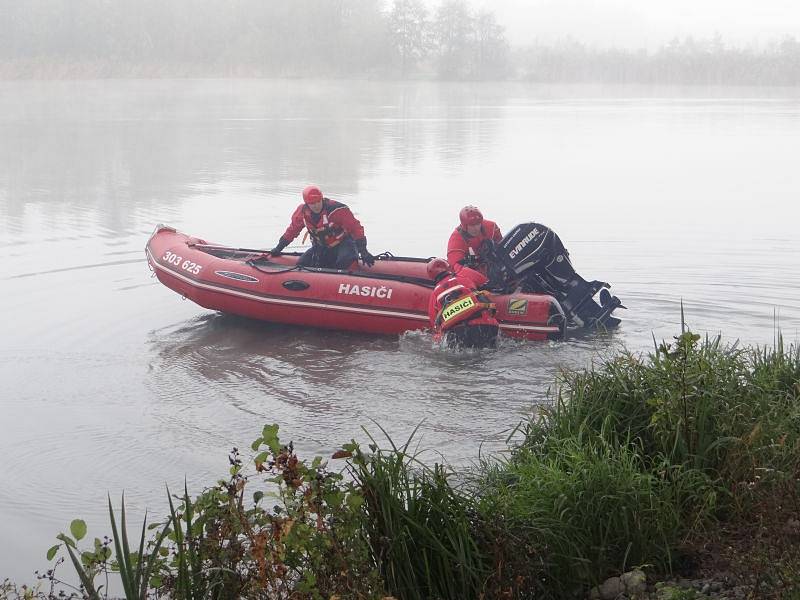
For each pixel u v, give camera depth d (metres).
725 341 7.80
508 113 38.66
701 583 3.87
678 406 4.71
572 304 8.64
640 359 5.66
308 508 3.50
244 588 3.50
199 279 9.18
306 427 6.19
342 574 3.42
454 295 8.03
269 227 14.07
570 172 20.38
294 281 8.84
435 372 7.34
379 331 8.58
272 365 7.59
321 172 20.58
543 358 7.65
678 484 4.38
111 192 17.86
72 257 11.89
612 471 4.36
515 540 3.89
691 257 11.41
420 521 3.90
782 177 19.19
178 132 29.89
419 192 17.50
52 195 17.53
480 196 16.97
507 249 8.62
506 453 5.62
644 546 4.09
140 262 11.58
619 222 14.14
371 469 4.04
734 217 14.47
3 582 4.39
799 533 3.96
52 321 8.93
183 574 3.46
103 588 4.34
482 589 3.65
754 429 4.52
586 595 3.95
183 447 5.92
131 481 5.47
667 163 21.86
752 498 4.30
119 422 6.35
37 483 5.45
